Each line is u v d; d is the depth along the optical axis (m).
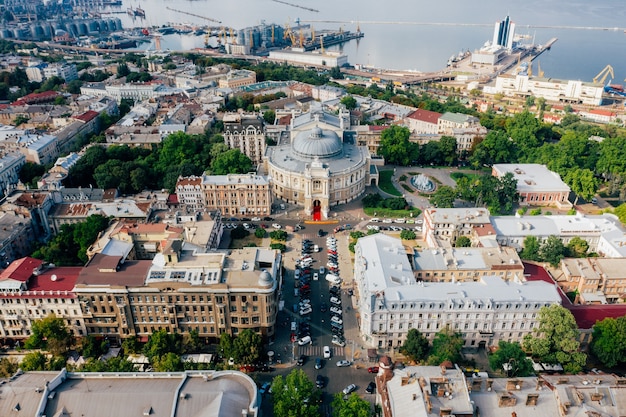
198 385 180.88
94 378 188.00
